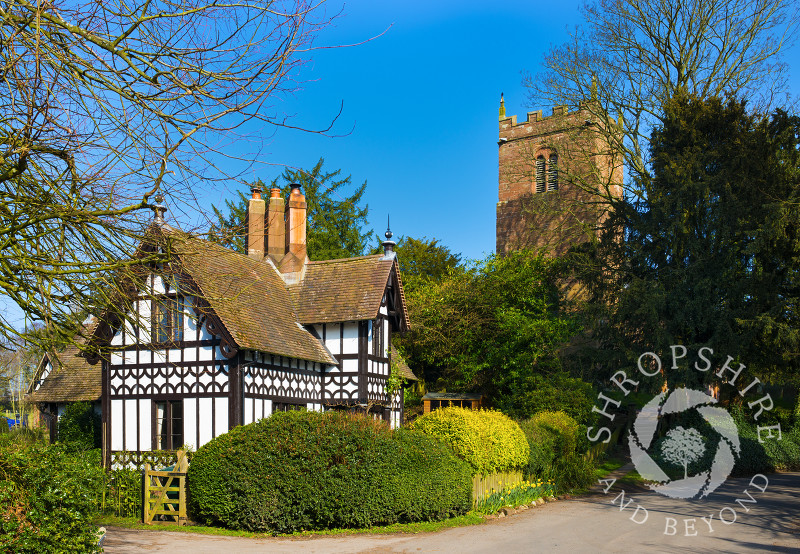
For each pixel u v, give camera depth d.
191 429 18.48
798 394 30.33
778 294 26.16
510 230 48.22
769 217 24.58
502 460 16.69
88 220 7.09
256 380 18.83
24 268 7.18
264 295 22.02
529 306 33.50
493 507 16.14
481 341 32.19
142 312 17.64
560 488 20.70
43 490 8.23
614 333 29.52
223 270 20.33
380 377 23.59
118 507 16.28
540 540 12.61
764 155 26.72
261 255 24.75
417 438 14.91
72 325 7.85
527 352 30.45
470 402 31.41
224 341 17.97
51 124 6.67
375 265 23.89
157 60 7.14
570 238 43.03
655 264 29.78
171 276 8.39
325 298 23.38
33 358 9.27
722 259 27.05
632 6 32.75
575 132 37.75
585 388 28.44
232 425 17.88
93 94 6.73
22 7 6.72
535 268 34.78
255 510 13.46
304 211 25.42
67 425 21.97
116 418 19.52
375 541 12.41
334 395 22.39
